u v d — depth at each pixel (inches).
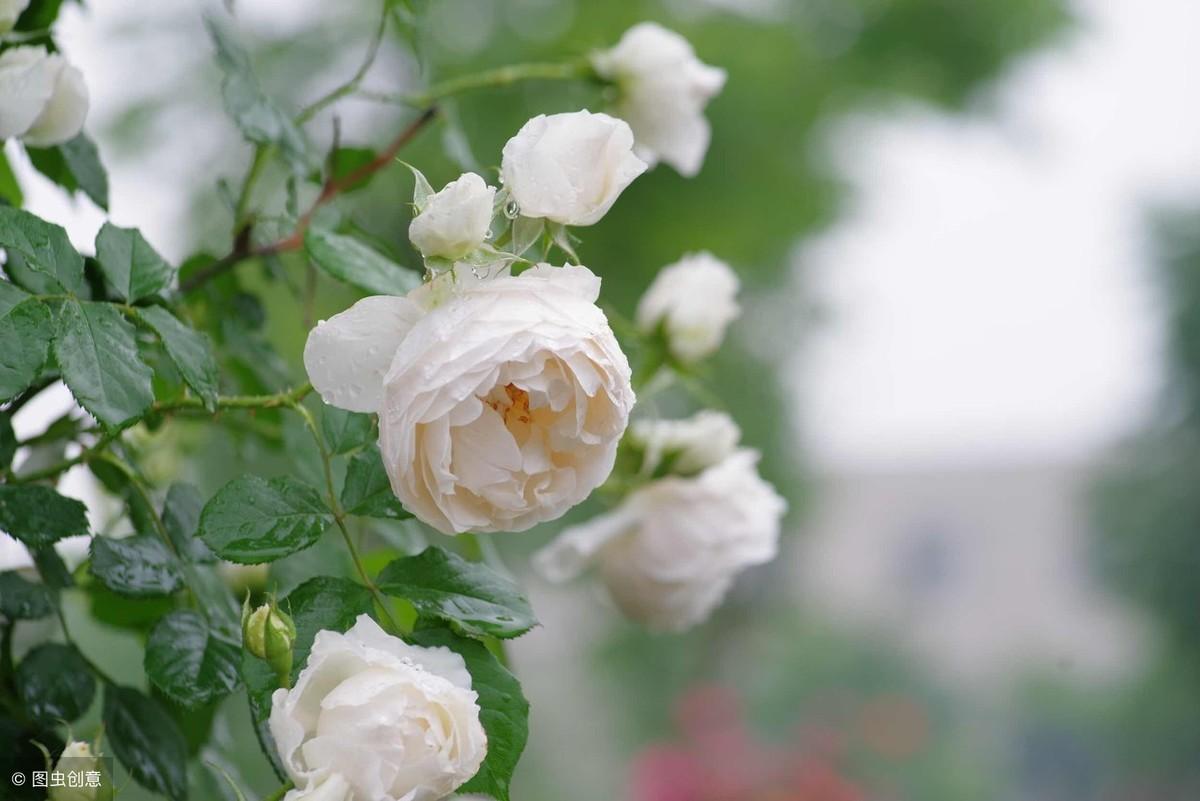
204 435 49.1
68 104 38.7
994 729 346.3
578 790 237.9
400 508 36.8
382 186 93.8
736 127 158.9
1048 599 506.3
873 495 576.1
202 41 113.9
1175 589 316.8
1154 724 321.4
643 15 149.0
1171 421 321.7
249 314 43.7
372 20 126.6
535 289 34.9
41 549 38.0
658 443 46.5
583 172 35.3
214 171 108.6
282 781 35.5
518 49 136.0
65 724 38.8
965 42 167.9
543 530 126.3
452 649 36.0
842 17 170.6
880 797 275.1
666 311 47.5
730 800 207.8
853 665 335.3
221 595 38.6
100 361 35.2
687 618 47.1
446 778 34.0
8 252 37.0
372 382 35.2
